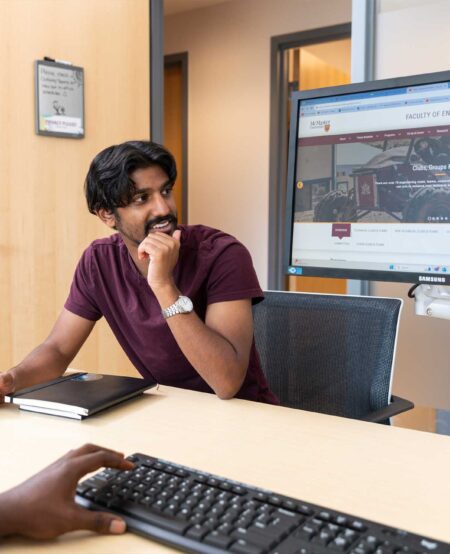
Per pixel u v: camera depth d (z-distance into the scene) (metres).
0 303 2.70
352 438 1.00
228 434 1.01
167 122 5.14
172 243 1.30
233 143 4.73
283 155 4.59
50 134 2.83
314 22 4.33
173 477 0.77
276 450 0.94
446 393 1.99
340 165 1.62
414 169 1.51
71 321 1.52
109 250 1.48
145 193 1.32
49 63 2.80
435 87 1.48
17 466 0.88
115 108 3.11
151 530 0.67
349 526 0.65
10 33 2.67
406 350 2.05
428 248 1.50
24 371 1.35
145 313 1.42
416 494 0.79
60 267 2.92
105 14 3.04
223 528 0.65
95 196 1.37
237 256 1.42
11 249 2.73
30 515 0.67
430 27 2.00
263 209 4.62
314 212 1.66
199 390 1.45
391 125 1.54
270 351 1.62
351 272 1.61
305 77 4.51
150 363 1.46
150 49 3.28
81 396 1.16
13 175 2.72
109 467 0.77
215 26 4.75
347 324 1.54
